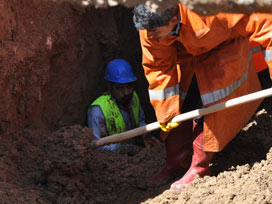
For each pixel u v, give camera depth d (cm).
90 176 463
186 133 442
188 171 419
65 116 586
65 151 447
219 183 394
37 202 403
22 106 463
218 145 396
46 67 488
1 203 372
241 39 385
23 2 455
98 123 608
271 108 520
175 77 399
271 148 422
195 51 374
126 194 453
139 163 513
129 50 737
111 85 631
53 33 506
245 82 397
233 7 156
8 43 429
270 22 342
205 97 387
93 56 646
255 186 374
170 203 404
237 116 395
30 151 450
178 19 327
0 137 436
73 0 184
